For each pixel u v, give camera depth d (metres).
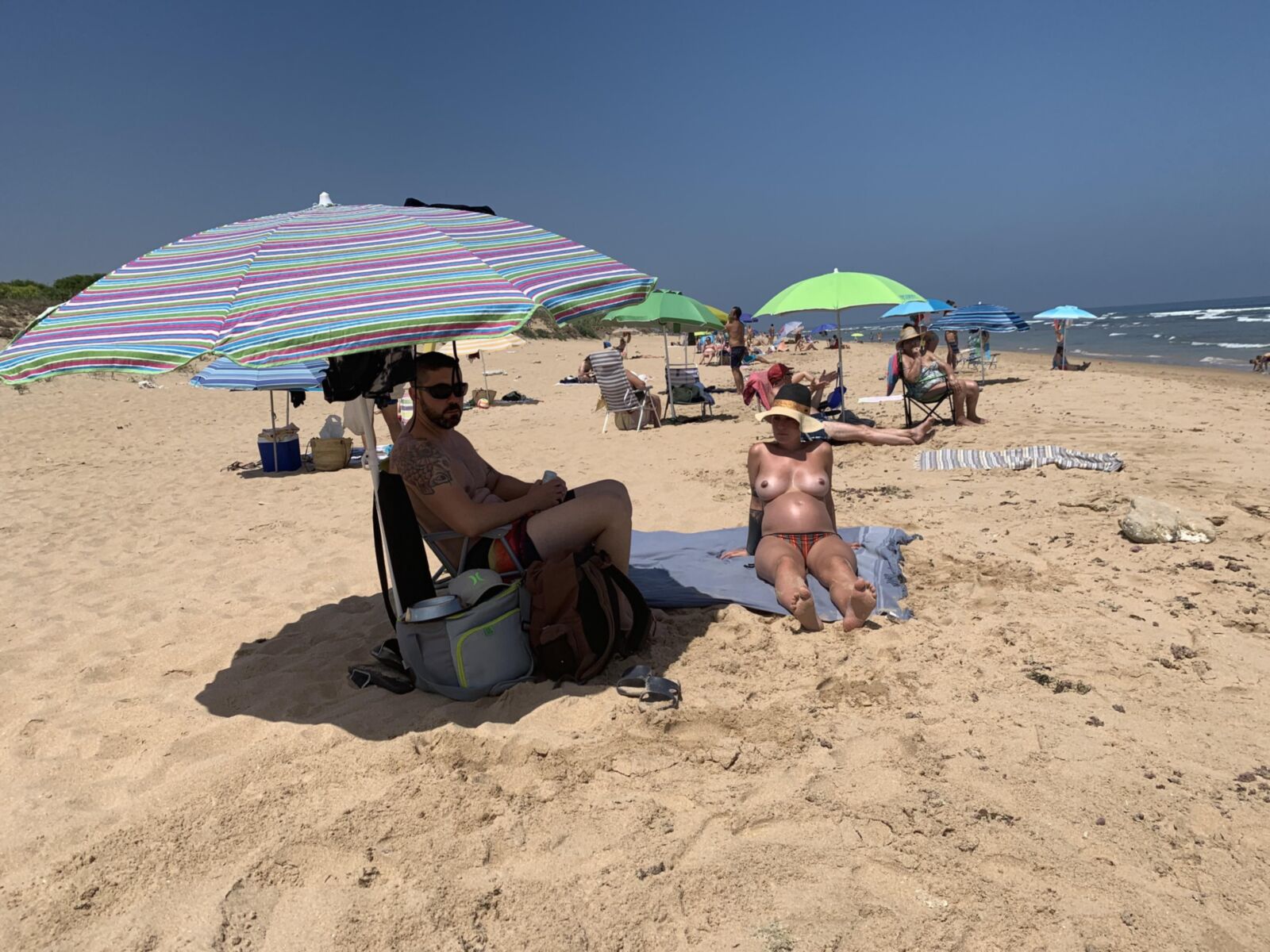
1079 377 16.91
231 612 4.93
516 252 3.53
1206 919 2.17
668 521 6.70
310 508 7.84
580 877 2.42
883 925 2.19
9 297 30.36
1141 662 3.65
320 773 2.98
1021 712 3.26
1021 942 2.11
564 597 3.59
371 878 2.44
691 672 3.71
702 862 2.46
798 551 4.57
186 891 2.40
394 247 3.34
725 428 11.79
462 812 2.73
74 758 3.22
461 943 2.19
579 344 45.69
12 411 17.03
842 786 2.81
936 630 4.05
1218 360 27.48
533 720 3.27
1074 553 5.11
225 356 2.69
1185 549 5.01
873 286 10.30
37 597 5.42
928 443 9.26
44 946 2.20
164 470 10.46
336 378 3.32
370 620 4.62
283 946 2.19
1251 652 3.67
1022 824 2.57
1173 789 2.72
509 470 9.41
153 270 3.42
